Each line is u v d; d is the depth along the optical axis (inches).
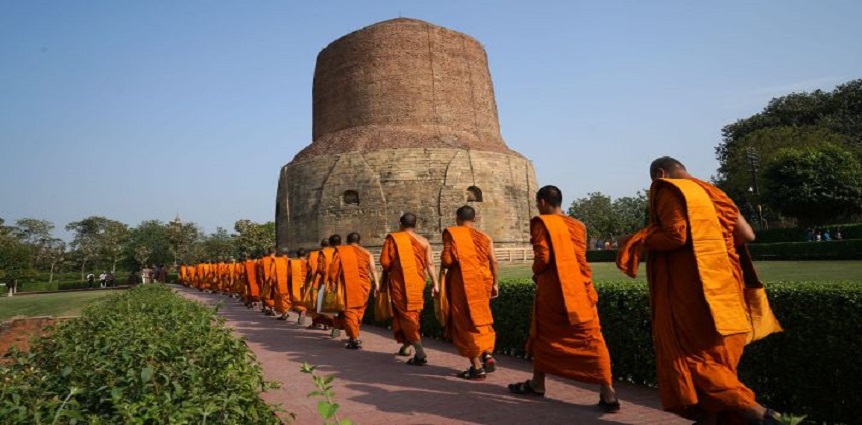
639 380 303.1
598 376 245.3
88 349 204.1
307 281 579.8
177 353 205.0
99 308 394.9
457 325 319.6
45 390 164.1
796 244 1248.2
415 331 374.0
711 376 174.9
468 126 1795.0
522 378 323.9
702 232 181.0
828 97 2822.3
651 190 197.8
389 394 290.0
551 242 255.9
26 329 547.8
